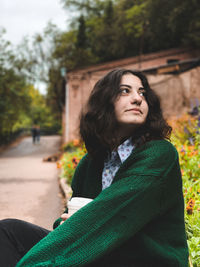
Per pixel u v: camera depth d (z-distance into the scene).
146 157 1.17
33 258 1.04
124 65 17.94
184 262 1.17
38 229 1.49
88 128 1.41
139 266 1.14
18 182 7.98
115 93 1.33
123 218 1.07
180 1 16.91
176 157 1.21
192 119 6.29
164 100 13.23
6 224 1.39
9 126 25.38
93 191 1.42
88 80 18.31
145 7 19.22
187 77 12.96
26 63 26.78
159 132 1.36
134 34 22.22
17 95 23.58
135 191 1.09
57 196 6.04
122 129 1.36
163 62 17.53
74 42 28.72
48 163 13.82
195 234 2.31
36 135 32.62
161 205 1.12
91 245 1.04
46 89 31.14
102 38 27.53
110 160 1.37
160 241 1.15
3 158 17.81
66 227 1.08
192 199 2.53
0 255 1.26
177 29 18.33
